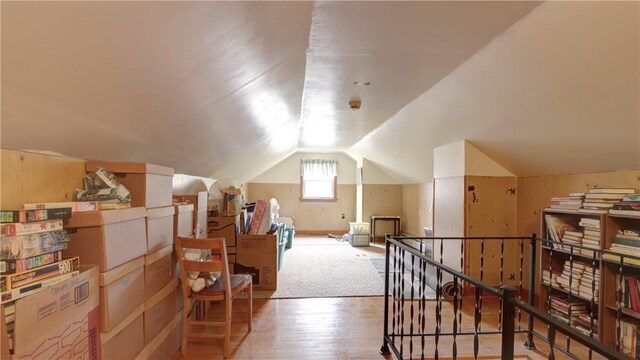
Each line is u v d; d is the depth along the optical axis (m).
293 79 2.32
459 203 3.48
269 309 3.06
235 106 2.15
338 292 3.52
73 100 1.09
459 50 1.98
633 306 2.11
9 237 1.01
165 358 2.07
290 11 1.38
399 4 1.47
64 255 1.36
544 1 1.44
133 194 1.76
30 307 1.02
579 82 1.81
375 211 7.18
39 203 1.32
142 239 1.72
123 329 1.54
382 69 2.31
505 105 2.40
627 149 2.19
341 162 7.70
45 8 0.70
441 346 2.43
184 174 3.33
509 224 3.46
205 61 1.35
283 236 4.88
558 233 2.68
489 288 1.31
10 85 0.86
